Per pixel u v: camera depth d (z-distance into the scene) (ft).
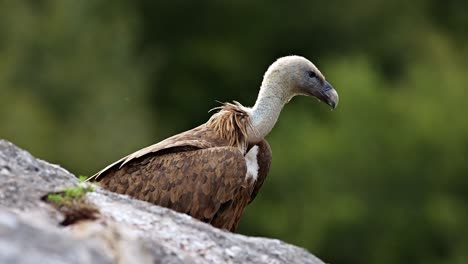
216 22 130.21
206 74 125.59
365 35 127.24
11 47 103.35
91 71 103.14
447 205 96.27
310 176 98.37
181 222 27.30
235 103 35.86
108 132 96.63
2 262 20.65
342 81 104.94
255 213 97.04
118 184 33.30
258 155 35.78
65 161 92.89
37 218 24.57
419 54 121.49
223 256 26.50
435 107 103.04
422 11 128.88
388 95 103.91
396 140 99.76
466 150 100.12
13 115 93.97
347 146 99.40
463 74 111.24
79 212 25.16
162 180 33.09
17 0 106.73
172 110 121.49
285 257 27.45
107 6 116.47
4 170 26.25
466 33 128.16
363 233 95.25
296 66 36.76
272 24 129.59
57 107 99.91
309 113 107.04
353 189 98.07
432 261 94.32
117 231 24.06
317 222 94.73
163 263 24.67
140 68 111.14
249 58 127.65
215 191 33.04
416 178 98.78
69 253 21.42
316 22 128.88
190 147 33.81
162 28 128.88
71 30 105.81
